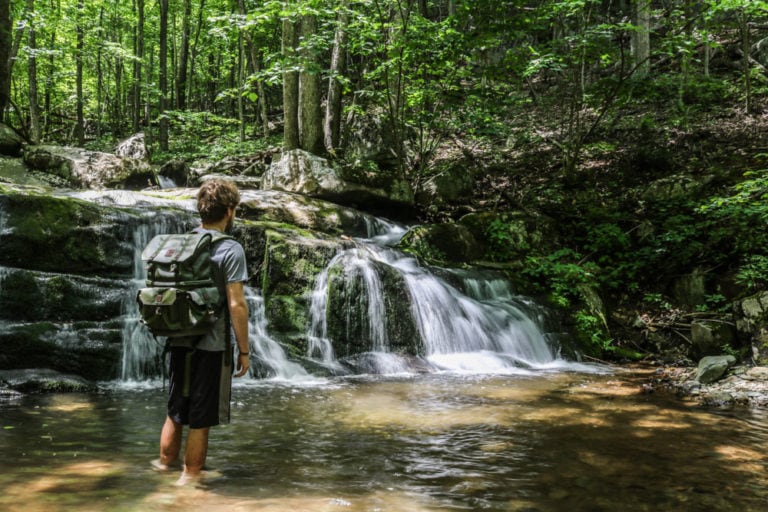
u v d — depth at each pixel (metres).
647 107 16.47
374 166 12.55
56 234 6.59
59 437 3.88
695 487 3.12
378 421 4.54
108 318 6.47
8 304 6.00
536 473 3.33
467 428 4.36
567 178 12.43
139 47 20.23
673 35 11.59
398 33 10.93
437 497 2.92
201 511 2.64
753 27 18.66
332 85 13.95
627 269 10.04
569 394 5.79
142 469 3.22
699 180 11.06
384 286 7.75
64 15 17.30
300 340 7.10
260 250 7.82
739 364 7.21
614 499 2.93
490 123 12.90
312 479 3.14
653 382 6.50
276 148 14.97
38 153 10.68
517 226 10.66
